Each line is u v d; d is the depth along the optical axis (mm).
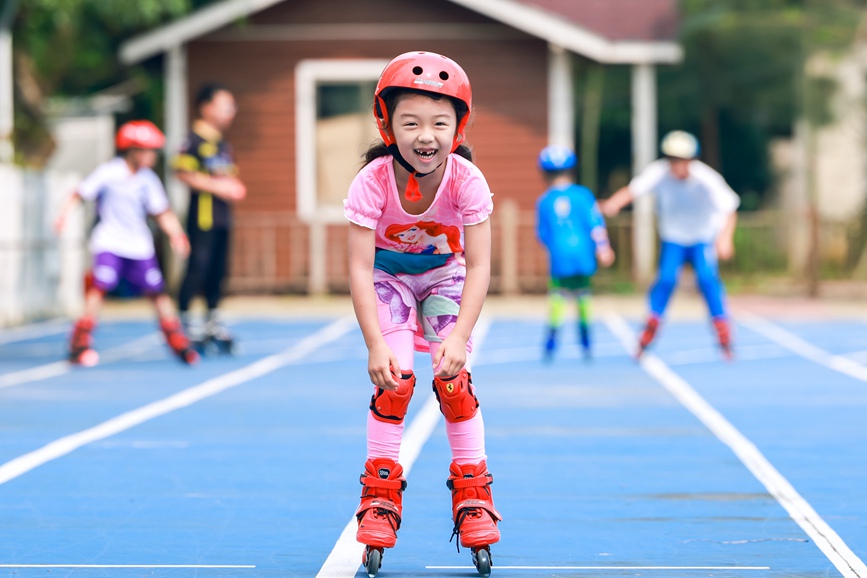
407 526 6977
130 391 13281
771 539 6641
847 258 30031
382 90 5633
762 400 12484
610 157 43031
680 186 15805
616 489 8039
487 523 5910
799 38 34219
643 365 15852
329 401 12484
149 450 9562
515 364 16000
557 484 8203
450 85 5598
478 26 26984
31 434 10344
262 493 7918
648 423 10969
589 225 16250
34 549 6418
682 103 37969
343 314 23734
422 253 6121
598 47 26641
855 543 6535
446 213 5969
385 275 6156
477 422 6113
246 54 27109
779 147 43094
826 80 35281
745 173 41781
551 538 6695
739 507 7473
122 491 7973
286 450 9570
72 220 24016
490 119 27062
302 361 16453
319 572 5980
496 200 27078
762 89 36344
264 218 27172
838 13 34031
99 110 33375
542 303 25438
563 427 10742
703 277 16000
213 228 16766
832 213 38719
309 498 7766
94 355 16078
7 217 21078
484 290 5883
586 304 16312
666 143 15758
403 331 6062
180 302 16906
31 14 23578
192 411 11758
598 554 6336
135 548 6453
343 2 27078
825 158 39000
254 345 18562
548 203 16328
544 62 26984
